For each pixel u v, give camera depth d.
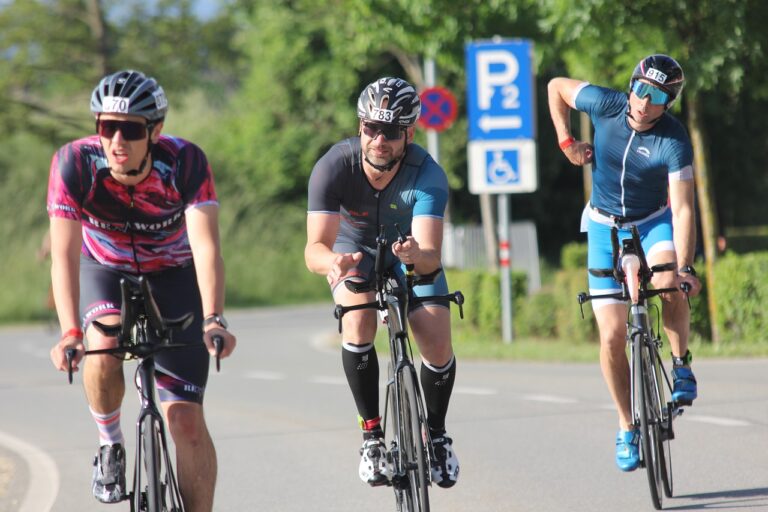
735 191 74.06
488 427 21.27
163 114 11.16
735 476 15.91
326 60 87.06
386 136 12.50
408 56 71.00
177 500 11.52
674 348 15.32
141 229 11.85
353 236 13.68
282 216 97.38
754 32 30.97
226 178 98.25
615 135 14.68
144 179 11.42
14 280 82.19
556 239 99.56
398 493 13.18
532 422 21.58
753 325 32.81
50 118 88.06
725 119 64.00
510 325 38.56
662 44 31.41
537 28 44.00
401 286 12.91
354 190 13.06
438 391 13.34
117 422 12.19
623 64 33.78
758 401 22.42
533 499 15.30
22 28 83.56
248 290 91.44
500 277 41.97
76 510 16.12
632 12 31.70
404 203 13.12
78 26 85.69
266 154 92.94
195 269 11.96
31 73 84.69
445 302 13.36
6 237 86.12
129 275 12.16
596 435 19.91
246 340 50.44
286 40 87.19
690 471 16.41
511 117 36.72
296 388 29.50
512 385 27.27
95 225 11.87
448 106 42.47
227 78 116.81
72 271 11.16
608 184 15.00
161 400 11.83
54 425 25.28
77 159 11.34
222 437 21.84
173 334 11.78
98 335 11.80
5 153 90.62
